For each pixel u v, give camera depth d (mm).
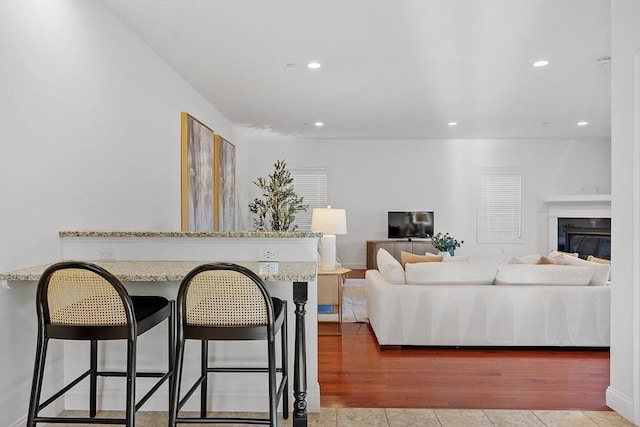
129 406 1838
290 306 2611
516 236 8539
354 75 4520
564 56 3955
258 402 2617
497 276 3959
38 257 2326
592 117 6508
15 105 2148
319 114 6355
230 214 6805
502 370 3336
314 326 2619
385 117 6551
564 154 8477
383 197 8609
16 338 2211
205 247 2617
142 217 3607
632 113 2453
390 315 3814
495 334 3785
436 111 6125
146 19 3184
